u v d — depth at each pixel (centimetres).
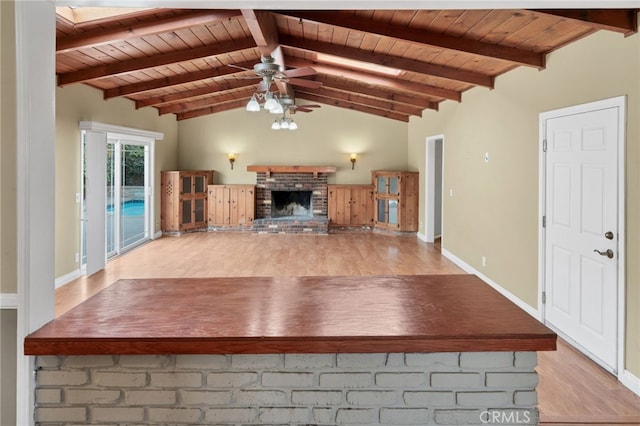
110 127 643
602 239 315
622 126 293
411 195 941
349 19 414
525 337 142
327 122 1026
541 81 405
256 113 1022
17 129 156
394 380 147
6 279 156
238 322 152
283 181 1024
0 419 160
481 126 563
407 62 522
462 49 405
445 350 142
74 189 574
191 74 658
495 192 516
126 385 148
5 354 161
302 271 622
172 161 987
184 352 140
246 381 148
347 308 166
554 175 382
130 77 612
